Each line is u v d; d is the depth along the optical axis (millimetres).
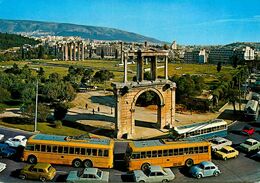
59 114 80000
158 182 44562
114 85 68625
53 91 100250
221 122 70875
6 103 101438
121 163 53281
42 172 44500
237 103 114250
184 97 108125
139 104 106500
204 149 52125
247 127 76500
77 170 48375
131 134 71438
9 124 75812
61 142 50406
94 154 50031
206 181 46094
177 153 51000
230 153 56406
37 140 50906
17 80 115750
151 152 49719
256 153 59656
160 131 75375
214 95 104125
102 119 86500
